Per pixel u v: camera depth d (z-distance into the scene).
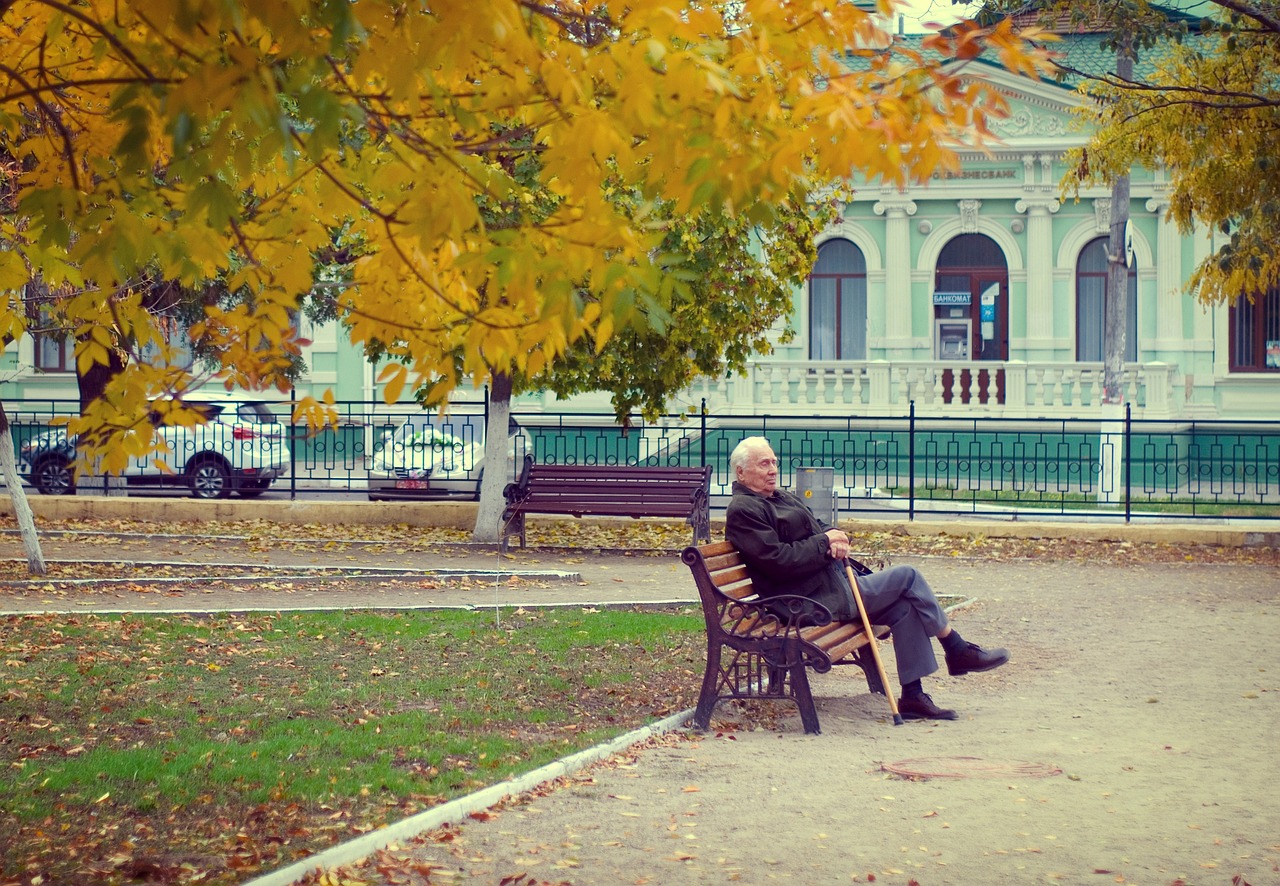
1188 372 31.27
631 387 16.84
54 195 4.28
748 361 29.17
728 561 7.80
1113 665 9.34
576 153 3.81
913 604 7.77
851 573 7.86
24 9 4.95
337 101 3.65
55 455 21.45
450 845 5.14
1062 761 6.52
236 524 18.20
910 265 32.25
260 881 4.54
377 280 4.84
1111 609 11.99
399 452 20.38
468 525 18.28
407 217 4.21
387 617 10.73
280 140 3.59
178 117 3.52
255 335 5.07
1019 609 12.00
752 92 4.08
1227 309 31.06
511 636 9.99
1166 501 20.72
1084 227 31.48
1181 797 5.80
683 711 7.68
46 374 32.25
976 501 21.25
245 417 22.33
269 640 9.59
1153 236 31.31
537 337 4.34
